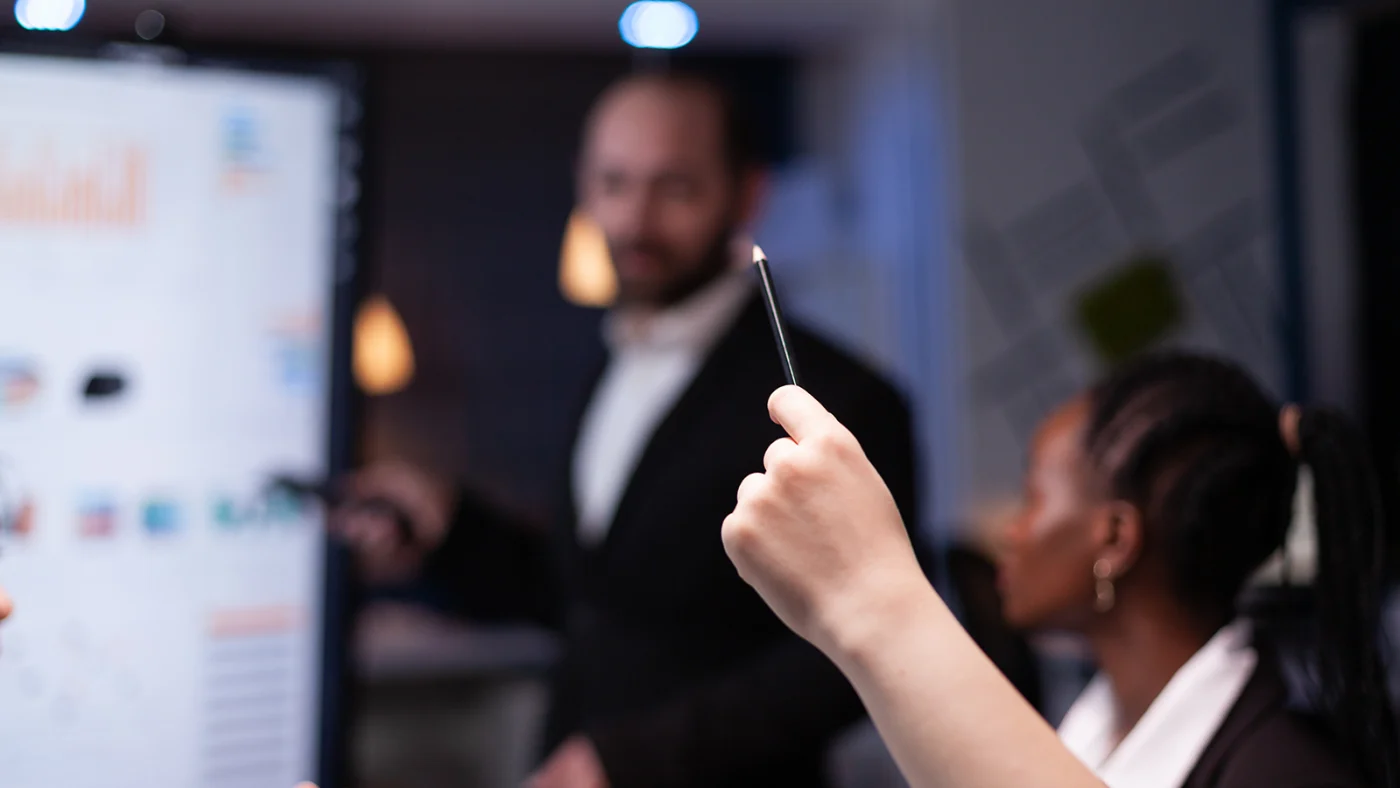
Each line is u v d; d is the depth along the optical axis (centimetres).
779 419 57
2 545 84
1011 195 325
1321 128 310
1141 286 324
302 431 90
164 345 88
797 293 405
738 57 417
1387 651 89
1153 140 328
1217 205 328
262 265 90
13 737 84
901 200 362
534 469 412
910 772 53
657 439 144
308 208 91
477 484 409
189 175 89
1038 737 52
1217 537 88
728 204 155
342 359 91
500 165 417
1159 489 89
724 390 144
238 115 90
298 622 90
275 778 89
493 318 415
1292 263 320
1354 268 298
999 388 323
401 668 312
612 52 419
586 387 169
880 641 53
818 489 54
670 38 357
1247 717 83
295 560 90
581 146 420
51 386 85
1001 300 324
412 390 409
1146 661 90
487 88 417
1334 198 306
